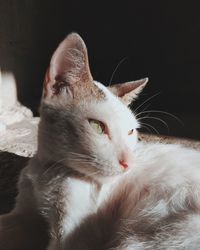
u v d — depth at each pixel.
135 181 0.36
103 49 1.10
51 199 0.33
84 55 0.33
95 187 0.34
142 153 0.39
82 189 0.33
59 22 1.01
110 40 1.10
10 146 0.60
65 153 0.33
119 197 0.36
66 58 0.33
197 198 0.34
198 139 0.73
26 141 0.63
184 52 1.06
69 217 0.32
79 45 0.33
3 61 0.79
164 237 0.32
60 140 0.33
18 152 0.58
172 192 0.35
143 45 1.09
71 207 0.33
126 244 0.33
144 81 0.39
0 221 0.37
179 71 1.07
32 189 0.36
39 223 0.38
